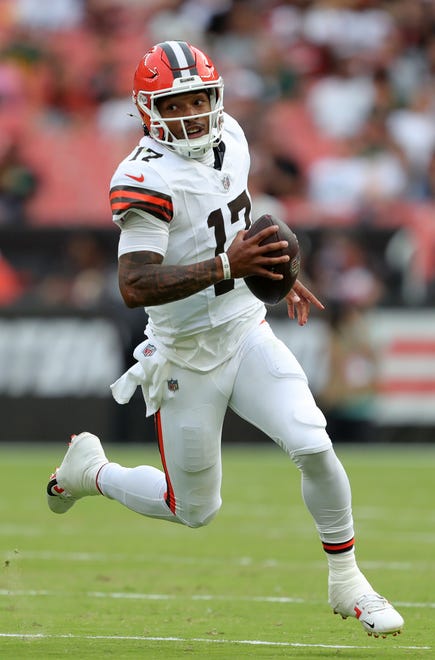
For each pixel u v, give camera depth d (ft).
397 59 192.44
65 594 63.57
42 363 145.18
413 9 194.80
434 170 175.01
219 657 46.11
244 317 51.39
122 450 138.72
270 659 45.70
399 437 142.00
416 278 160.04
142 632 52.49
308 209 169.99
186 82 48.98
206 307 50.49
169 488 53.67
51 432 144.87
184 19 199.62
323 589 65.77
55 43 197.26
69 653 46.93
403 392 141.79
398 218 165.78
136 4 201.67
